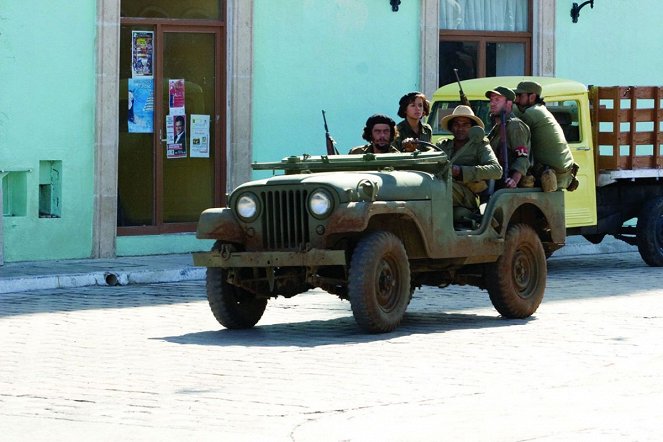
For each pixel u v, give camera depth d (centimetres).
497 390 2059
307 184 2544
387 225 2680
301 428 1811
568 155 2958
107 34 3809
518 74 4684
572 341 2498
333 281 2589
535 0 4684
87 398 2020
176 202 4016
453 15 4547
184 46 4022
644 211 3903
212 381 2141
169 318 2859
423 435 1764
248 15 4069
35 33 3697
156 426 1836
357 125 4303
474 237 2712
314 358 2331
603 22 4831
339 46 4253
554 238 2911
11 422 1872
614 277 3638
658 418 1848
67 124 3756
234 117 4066
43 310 2962
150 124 3966
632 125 3862
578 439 1727
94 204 3812
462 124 2820
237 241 2627
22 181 3706
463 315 2889
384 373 2192
